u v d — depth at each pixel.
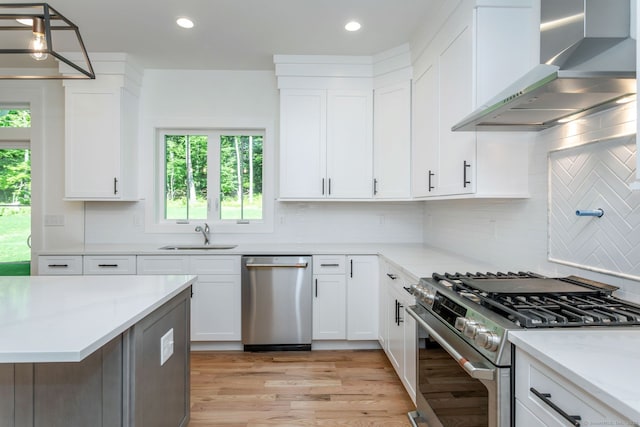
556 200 1.70
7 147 3.58
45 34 1.38
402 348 2.26
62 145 3.48
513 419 1.08
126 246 3.35
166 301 1.51
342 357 2.94
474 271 2.04
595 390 0.73
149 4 2.39
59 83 3.48
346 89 3.23
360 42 2.94
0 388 1.26
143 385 1.35
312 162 3.24
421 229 3.63
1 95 3.46
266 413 2.13
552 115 1.51
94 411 1.26
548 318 1.10
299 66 3.20
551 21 1.48
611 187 1.38
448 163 2.18
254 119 3.57
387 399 2.29
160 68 3.50
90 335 1.04
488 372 1.10
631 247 1.30
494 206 2.24
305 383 2.49
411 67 2.94
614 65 1.15
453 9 2.06
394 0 2.34
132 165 3.39
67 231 3.51
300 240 3.61
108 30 2.74
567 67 1.28
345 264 3.04
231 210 3.69
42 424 1.26
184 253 3.02
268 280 3.01
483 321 1.20
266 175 3.60
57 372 1.26
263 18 2.57
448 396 1.46
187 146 3.67
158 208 3.62
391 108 3.07
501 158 1.92
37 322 1.15
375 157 3.21
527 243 1.92
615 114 1.36
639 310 1.19
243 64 3.41
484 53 1.83
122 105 3.20
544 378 0.93
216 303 3.04
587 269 1.51
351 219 3.62
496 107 1.39
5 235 3.58
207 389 2.41
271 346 3.08
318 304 3.04
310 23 2.64
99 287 1.66
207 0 2.35
